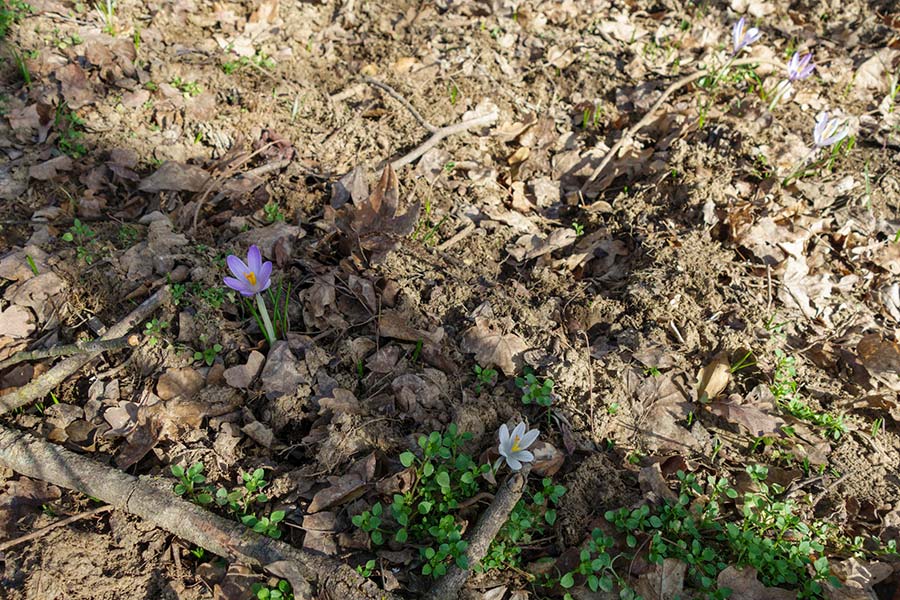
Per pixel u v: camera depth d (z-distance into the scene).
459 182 0.82
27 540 0.50
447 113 0.91
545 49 1.02
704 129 0.87
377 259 0.69
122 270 0.66
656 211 0.78
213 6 1.02
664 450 0.59
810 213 0.78
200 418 0.57
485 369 0.61
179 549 0.51
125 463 0.55
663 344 0.65
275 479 0.53
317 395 0.59
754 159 0.82
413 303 0.66
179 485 0.52
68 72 0.84
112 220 0.73
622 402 0.61
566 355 0.63
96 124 0.81
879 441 0.61
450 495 0.52
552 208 0.82
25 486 0.53
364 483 0.53
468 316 0.65
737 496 0.55
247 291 0.56
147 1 0.99
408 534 0.52
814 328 0.69
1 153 0.77
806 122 0.89
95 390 0.59
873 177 0.83
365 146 0.85
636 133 0.90
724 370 0.64
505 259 0.74
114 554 0.50
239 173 0.79
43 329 0.63
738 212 0.75
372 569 0.49
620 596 0.48
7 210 0.72
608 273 0.73
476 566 0.50
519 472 0.51
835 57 1.03
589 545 0.51
